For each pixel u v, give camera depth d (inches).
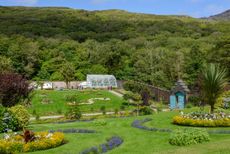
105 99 2987.2
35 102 2746.1
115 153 704.4
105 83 4210.1
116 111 2166.6
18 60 4763.8
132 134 923.4
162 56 3961.6
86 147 749.3
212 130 907.4
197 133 722.2
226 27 7278.5
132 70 4367.6
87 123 1226.0
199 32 6761.8
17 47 4813.0
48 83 4227.4
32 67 4859.7
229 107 1457.9
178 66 3398.1
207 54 3309.5
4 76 1338.6
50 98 2947.8
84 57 5088.6
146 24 7859.3
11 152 695.1
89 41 5772.6
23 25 7263.8
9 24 7313.0
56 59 4933.6
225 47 3102.9
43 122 1737.2
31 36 6402.6
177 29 7057.1
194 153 561.3
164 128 995.9
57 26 7628.0
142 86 2640.3
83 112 2409.0
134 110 2233.0
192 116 1047.0
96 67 4896.7
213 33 6496.1
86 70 4901.6
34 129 1096.8
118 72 4864.7
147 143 784.3
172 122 1088.8
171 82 3422.7
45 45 5472.4
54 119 1892.2
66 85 4458.7
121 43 5433.1
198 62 3144.7
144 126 1058.7
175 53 3740.2
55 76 4753.9
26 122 1133.7
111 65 4972.9
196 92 2623.0
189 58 3277.6
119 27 7652.6
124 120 1238.3
